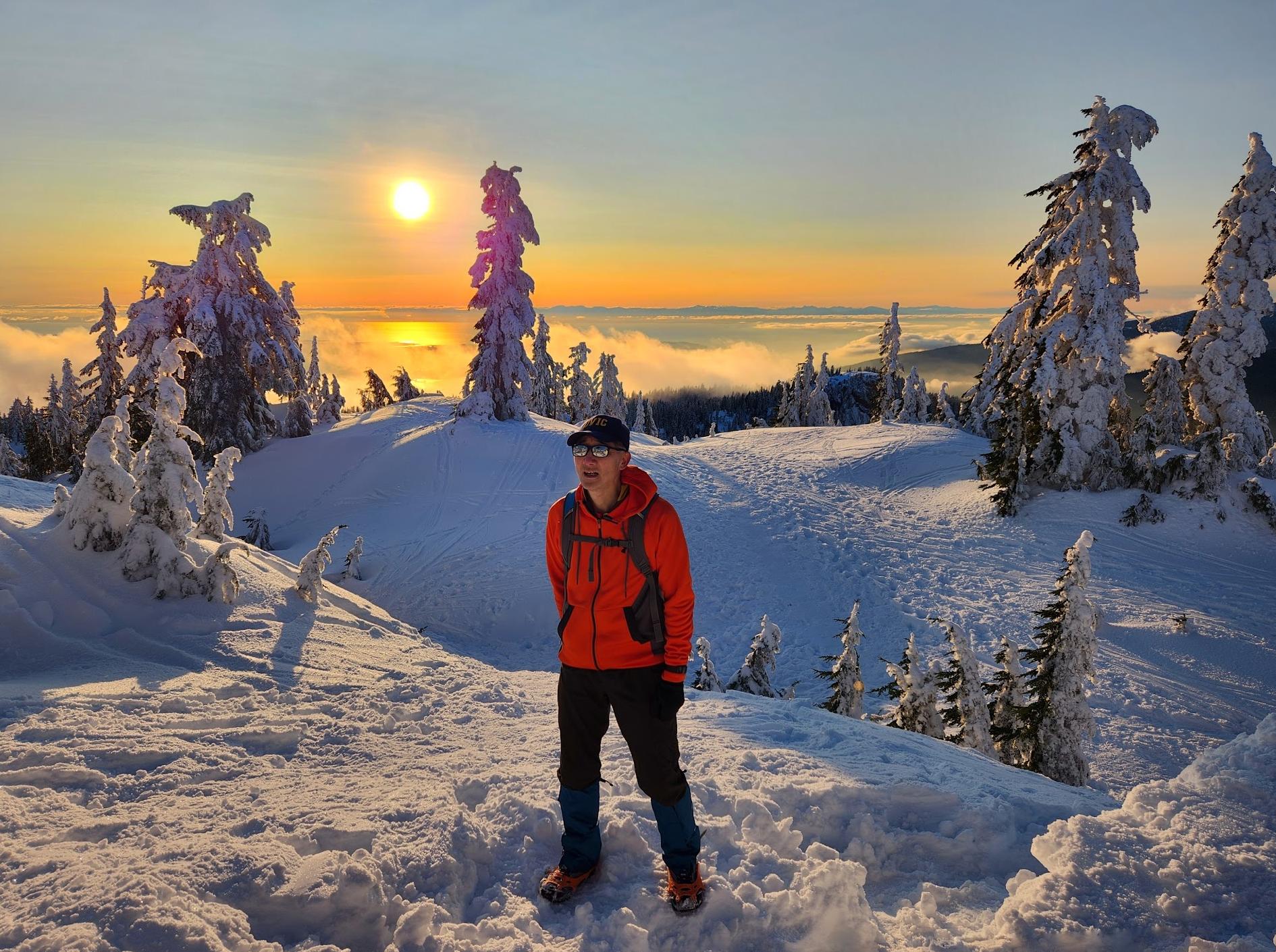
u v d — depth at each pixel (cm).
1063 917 238
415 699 559
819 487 3588
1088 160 2862
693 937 257
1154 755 1552
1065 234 2856
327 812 327
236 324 3766
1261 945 218
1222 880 243
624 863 299
